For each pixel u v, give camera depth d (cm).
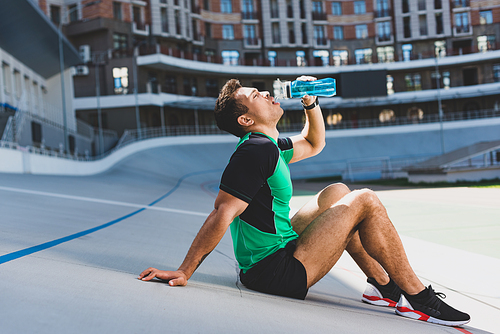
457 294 288
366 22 5253
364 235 195
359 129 4603
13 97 2519
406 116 5153
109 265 219
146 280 179
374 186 1947
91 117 4009
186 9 4547
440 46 5166
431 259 411
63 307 126
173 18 4409
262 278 194
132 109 4016
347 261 392
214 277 234
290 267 192
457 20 5122
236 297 175
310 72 4950
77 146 3069
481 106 5038
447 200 1062
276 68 4844
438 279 333
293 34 5106
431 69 5066
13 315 114
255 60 4919
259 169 181
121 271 202
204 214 767
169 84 4456
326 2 5228
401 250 192
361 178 3325
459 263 391
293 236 205
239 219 195
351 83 4950
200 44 4762
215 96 4844
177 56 4316
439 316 189
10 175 1238
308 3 5159
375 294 221
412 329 172
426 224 670
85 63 3994
